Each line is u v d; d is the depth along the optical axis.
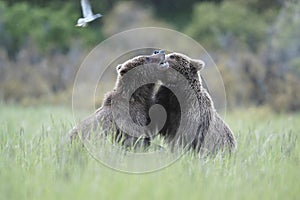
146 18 114.44
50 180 27.44
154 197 24.08
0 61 97.94
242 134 40.75
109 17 114.31
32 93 92.50
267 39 105.88
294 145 36.03
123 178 27.28
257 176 28.67
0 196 24.95
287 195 26.44
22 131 37.09
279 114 80.44
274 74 89.56
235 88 84.94
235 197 25.19
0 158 31.61
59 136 34.59
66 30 114.19
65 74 97.69
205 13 114.94
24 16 114.75
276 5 116.25
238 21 111.69
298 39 97.19
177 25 123.88
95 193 24.27
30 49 104.88
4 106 75.25
